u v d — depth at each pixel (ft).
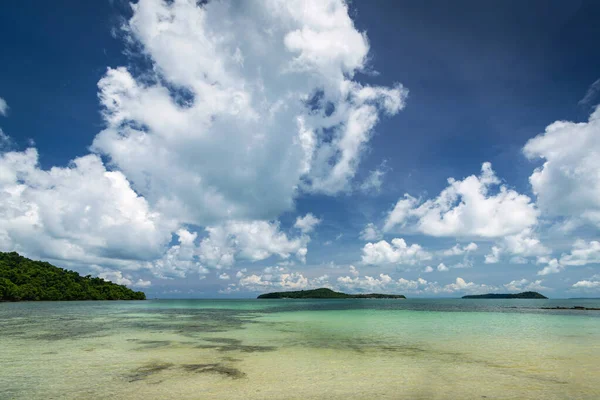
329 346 70.59
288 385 41.65
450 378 45.21
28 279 410.93
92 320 131.85
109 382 42.45
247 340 78.84
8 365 51.60
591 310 233.96
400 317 156.87
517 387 41.19
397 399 36.73
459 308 267.39
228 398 36.70
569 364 53.72
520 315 174.50
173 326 109.60
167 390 39.37
